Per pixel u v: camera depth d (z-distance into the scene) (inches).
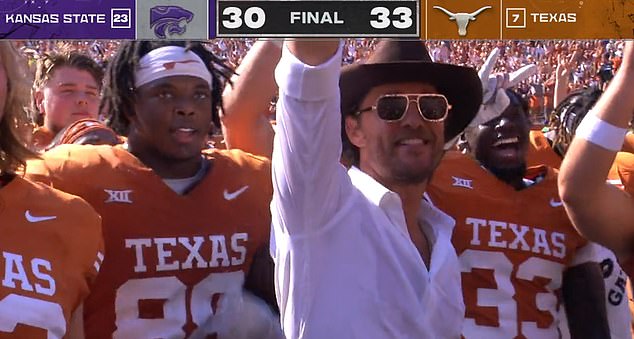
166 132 92.0
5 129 75.6
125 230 89.4
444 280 79.3
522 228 112.3
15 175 76.8
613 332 121.6
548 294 112.8
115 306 88.3
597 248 115.0
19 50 76.7
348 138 82.7
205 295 90.7
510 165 113.5
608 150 88.1
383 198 75.3
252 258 92.7
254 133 109.3
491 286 110.8
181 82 92.2
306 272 72.0
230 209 93.4
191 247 90.7
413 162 79.7
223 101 108.3
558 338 114.0
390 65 79.5
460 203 112.1
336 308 71.9
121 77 93.4
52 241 75.7
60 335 74.0
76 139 106.7
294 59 67.9
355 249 73.0
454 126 90.1
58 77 140.4
